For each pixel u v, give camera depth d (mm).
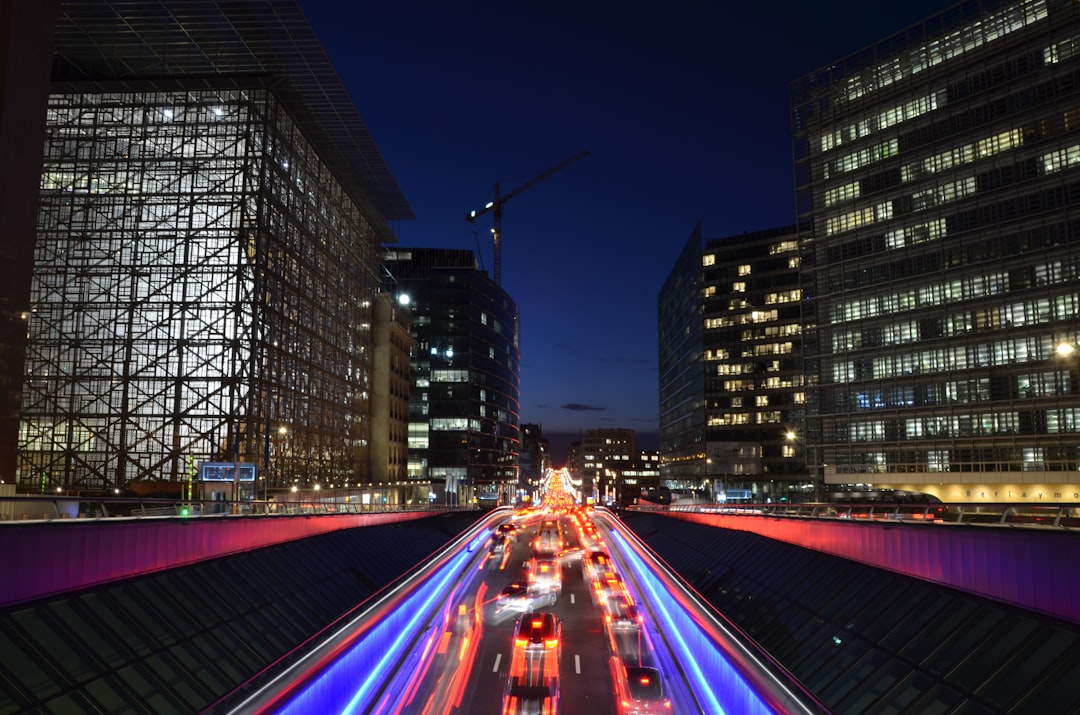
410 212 132375
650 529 84000
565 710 27578
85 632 19156
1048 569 19328
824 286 87250
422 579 42969
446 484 177250
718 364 161500
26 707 15641
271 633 26625
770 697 23219
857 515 42688
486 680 30828
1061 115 69125
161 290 79750
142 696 18516
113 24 81125
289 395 91125
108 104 84438
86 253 81125
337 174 113250
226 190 82000
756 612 33906
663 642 38062
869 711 20578
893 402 79500
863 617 25828
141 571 24250
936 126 78562
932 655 20781
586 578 60469
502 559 72812
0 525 18531
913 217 79688
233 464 64938
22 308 49312
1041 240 69688
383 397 135750
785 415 152875
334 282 111750
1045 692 16609
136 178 82688
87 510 37094
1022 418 69812
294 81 90312
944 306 76312
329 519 45938
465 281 196250
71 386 78688
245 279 80188
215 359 79250
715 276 164750
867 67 85250
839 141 87375
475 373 195500
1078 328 66688
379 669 32000
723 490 112250
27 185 49625
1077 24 68375
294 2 77438
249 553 32375
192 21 80438
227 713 19750
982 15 75312
